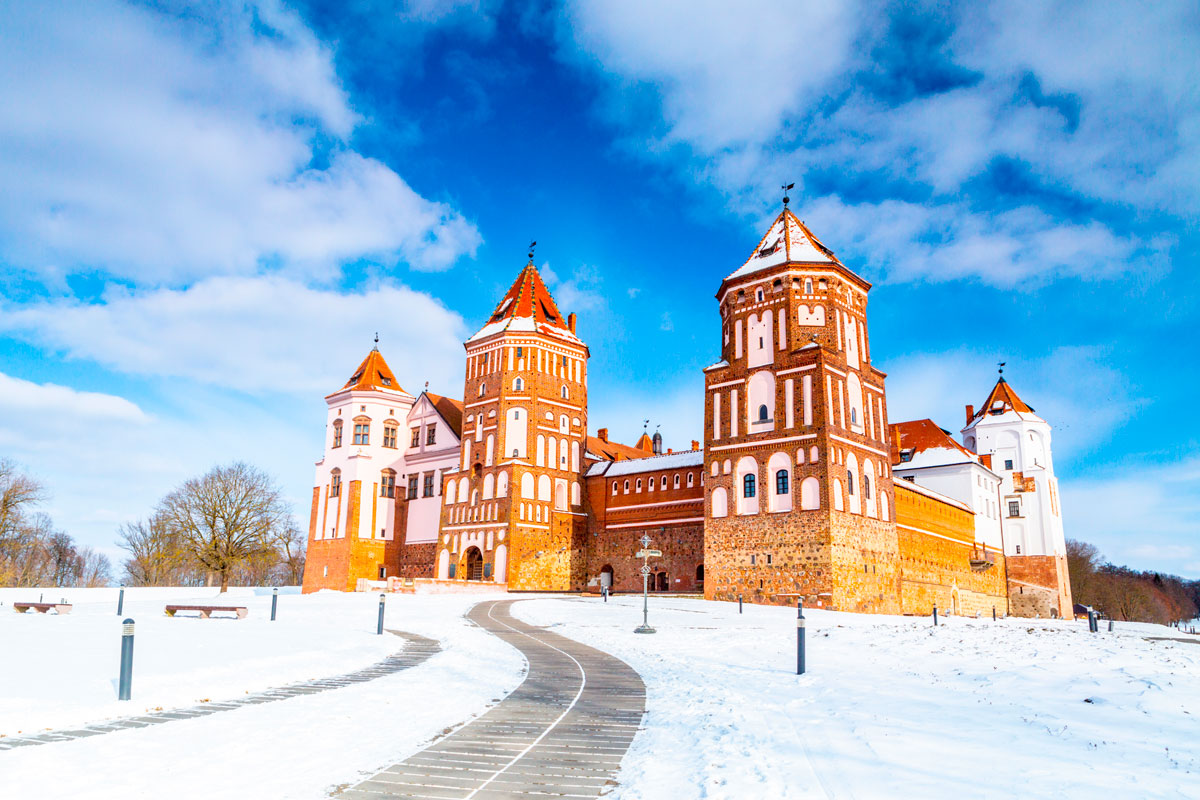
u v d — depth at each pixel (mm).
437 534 74812
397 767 10531
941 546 69000
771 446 54125
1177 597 198125
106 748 11211
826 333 54844
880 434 58375
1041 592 85562
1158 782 8648
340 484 77875
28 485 77000
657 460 70438
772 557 52625
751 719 13391
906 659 20906
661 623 37062
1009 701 13711
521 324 73188
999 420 91562
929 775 9367
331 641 26891
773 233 60094
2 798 8781
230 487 77688
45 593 67188
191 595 72562
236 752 11109
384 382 81438
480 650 25969
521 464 69188
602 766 10664
